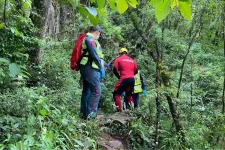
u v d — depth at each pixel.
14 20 4.29
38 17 5.65
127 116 5.45
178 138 4.87
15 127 3.15
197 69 7.54
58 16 10.26
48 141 3.10
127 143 4.66
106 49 10.14
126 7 1.58
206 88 7.06
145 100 5.70
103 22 9.44
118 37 9.97
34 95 3.70
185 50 7.18
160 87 4.88
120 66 6.15
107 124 4.91
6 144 2.92
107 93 7.80
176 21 6.39
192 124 5.11
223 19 5.45
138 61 8.35
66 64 6.85
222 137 4.99
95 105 4.72
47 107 3.58
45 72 5.79
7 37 4.07
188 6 1.33
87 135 4.04
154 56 5.25
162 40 5.67
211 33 5.69
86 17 1.68
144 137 4.76
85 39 4.63
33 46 5.05
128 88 6.11
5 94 3.51
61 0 1.72
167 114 5.46
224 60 7.80
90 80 4.64
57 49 7.64
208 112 5.36
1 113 3.25
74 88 6.42
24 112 3.39
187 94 5.46
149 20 7.04
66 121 3.84
